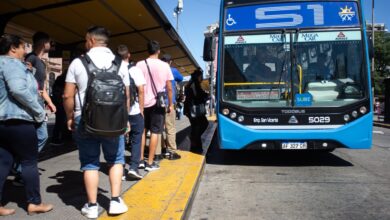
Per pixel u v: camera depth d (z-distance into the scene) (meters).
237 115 7.99
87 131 4.01
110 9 10.94
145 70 6.82
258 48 8.15
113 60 4.38
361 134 7.81
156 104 6.82
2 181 4.38
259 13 8.23
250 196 6.13
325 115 7.82
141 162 7.20
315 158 9.53
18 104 4.25
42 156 8.22
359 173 7.75
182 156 8.44
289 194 6.22
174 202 5.00
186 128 15.22
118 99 4.01
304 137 7.80
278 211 5.38
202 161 7.84
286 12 8.15
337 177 7.40
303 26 8.12
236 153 10.30
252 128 7.94
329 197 6.03
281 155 9.95
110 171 4.50
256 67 8.09
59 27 12.52
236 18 8.28
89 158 4.33
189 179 6.26
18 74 4.13
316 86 7.94
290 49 8.06
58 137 9.99
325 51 8.03
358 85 7.93
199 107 8.99
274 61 8.07
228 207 5.58
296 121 7.85
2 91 4.20
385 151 10.85
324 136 7.76
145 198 5.17
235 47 8.21
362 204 5.65
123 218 4.35
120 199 4.55
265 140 7.91
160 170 6.96
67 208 4.64
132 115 6.09
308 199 5.93
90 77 4.12
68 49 14.65
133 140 6.18
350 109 7.82
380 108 34.25
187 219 5.06
